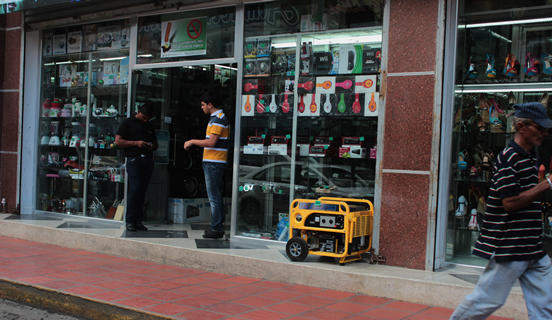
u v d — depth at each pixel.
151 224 7.96
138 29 7.61
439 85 5.05
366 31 5.76
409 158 5.20
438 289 4.54
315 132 6.13
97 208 8.05
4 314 4.46
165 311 4.24
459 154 5.58
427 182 5.09
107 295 4.68
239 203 6.63
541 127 3.13
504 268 3.15
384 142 5.35
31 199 8.66
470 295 3.29
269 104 6.45
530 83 5.43
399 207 5.24
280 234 6.33
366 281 4.87
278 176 6.38
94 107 8.13
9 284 5.08
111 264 6.03
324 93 6.07
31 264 5.89
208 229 7.30
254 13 6.56
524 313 4.18
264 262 5.44
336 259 5.55
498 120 5.53
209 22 6.96
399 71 5.28
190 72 8.45
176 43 7.25
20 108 8.52
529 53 5.46
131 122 7.20
